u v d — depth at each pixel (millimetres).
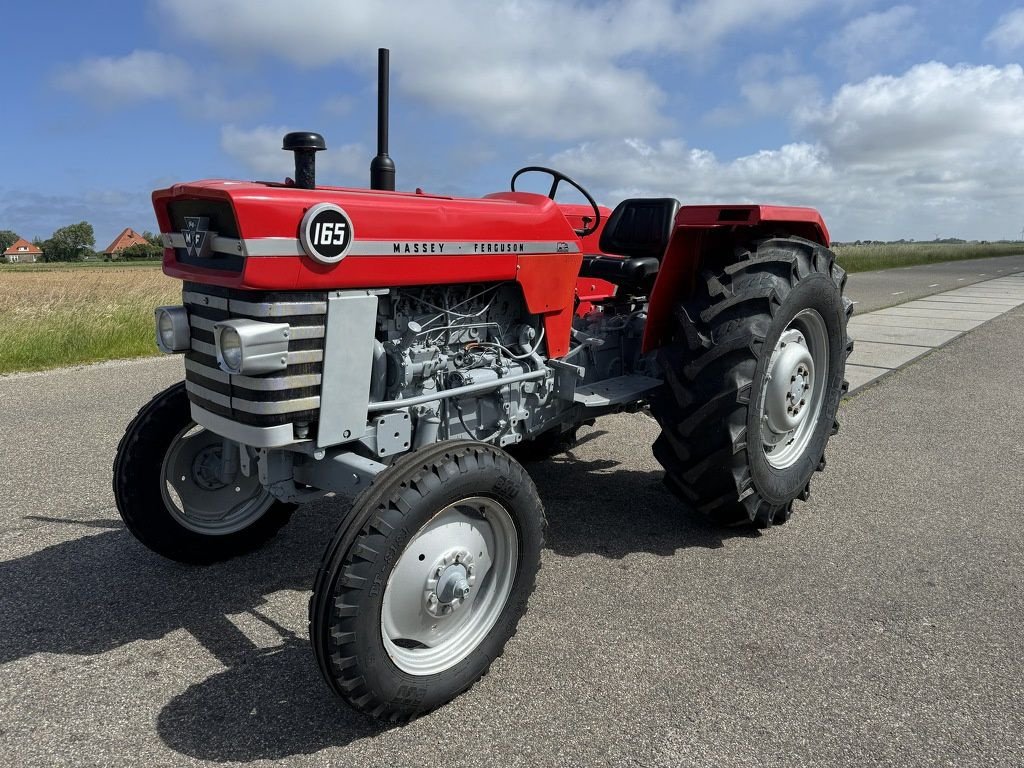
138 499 2822
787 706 2191
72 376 6668
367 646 1948
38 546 3232
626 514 3643
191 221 2170
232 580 2977
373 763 1959
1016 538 3381
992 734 2078
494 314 2838
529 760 1969
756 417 3088
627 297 4168
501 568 2371
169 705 2191
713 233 3418
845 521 3574
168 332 2355
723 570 3061
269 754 1993
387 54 2717
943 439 4902
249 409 2137
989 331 9547
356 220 2188
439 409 2602
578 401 3064
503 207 2695
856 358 7664
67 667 2375
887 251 35125
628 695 2242
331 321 2156
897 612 2732
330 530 3471
